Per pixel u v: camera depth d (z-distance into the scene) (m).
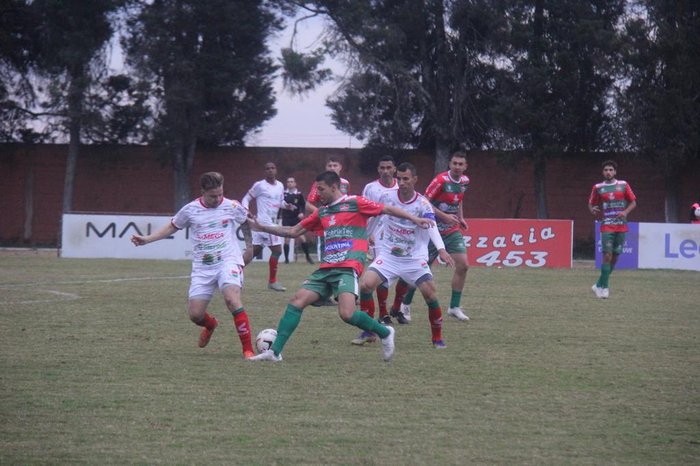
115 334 23.16
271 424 14.03
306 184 84.06
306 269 49.31
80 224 57.50
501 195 82.75
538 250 54.19
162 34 76.88
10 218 83.81
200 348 21.12
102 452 12.48
